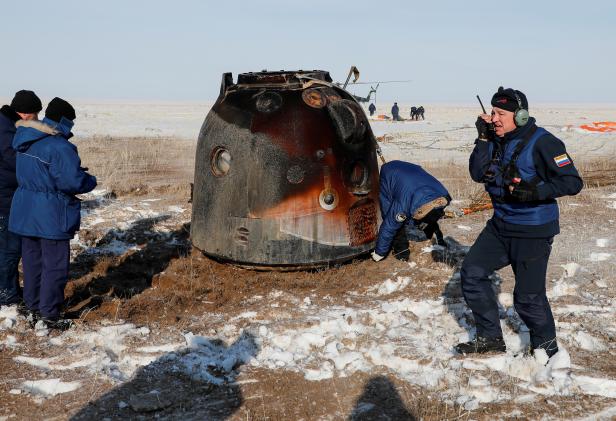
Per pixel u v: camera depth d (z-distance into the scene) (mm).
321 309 5660
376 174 6840
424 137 23859
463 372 4320
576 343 4824
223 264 6949
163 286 6410
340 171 6418
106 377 4379
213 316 5621
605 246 7547
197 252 7543
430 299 5820
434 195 6078
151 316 5637
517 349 4738
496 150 4316
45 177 5156
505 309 5547
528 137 4129
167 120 38781
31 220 5184
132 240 8258
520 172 4172
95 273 6902
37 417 3910
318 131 6340
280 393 4145
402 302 5688
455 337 4930
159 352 4797
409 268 6719
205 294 6195
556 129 24812
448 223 8875
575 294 5875
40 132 5152
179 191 11727
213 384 4273
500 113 4172
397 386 4195
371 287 6277
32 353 4793
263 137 6281
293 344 4859
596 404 3945
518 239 4281
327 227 6402
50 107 5270
